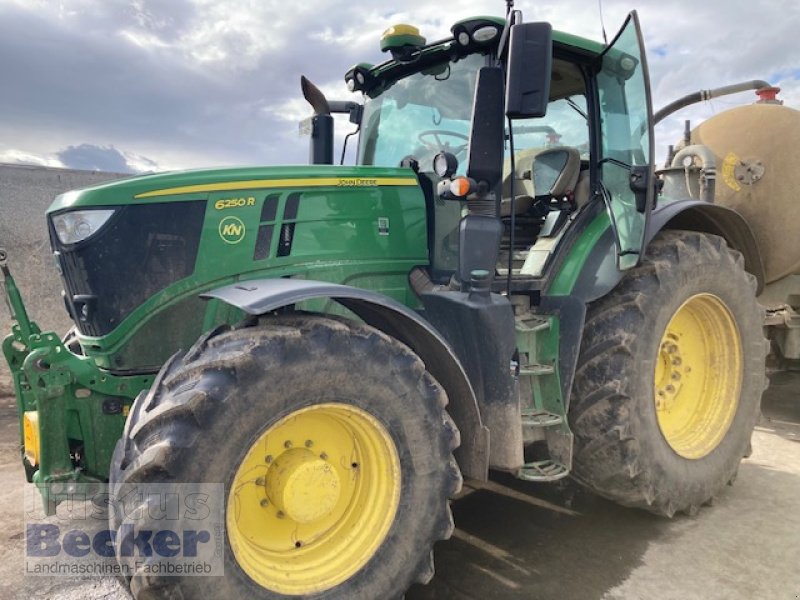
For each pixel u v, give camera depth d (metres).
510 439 2.82
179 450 2.01
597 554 3.14
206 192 2.77
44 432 2.55
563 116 3.71
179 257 2.72
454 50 3.33
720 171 5.05
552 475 2.98
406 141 3.66
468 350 2.84
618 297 3.31
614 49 3.27
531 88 2.57
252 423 2.13
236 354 2.14
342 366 2.30
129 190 2.65
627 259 3.18
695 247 3.56
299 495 2.28
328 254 3.01
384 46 3.53
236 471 2.12
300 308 2.93
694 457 3.56
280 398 2.19
